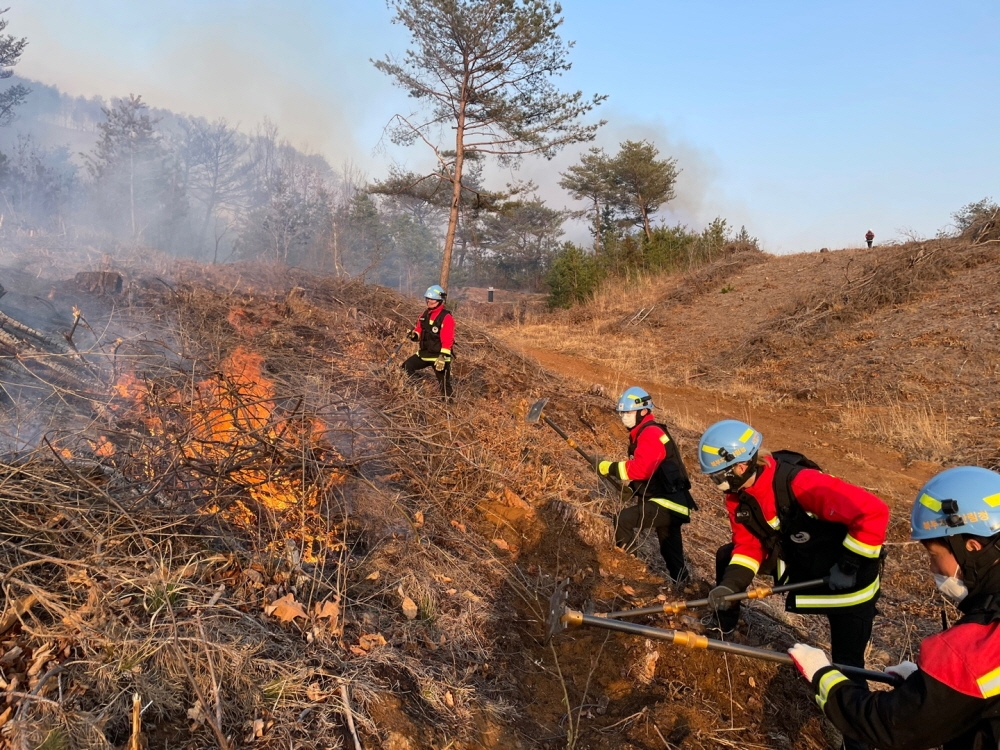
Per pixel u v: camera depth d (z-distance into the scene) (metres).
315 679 2.74
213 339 6.02
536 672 3.61
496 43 16.80
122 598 2.66
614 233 27.48
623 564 4.79
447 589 3.86
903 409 9.99
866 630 3.02
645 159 41.69
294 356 6.57
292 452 3.85
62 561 2.64
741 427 3.09
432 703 2.98
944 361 10.76
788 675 3.76
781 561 3.26
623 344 16.97
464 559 4.29
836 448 9.20
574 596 4.29
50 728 2.15
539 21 16.17
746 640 3.98
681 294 19.56
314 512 3.82
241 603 2.94
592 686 3.59
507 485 5.43
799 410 10.98
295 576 3.27
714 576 4.97
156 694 2.41
